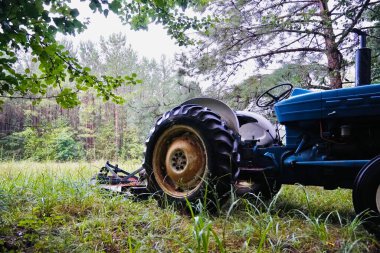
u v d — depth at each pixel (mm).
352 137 2494
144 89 37469
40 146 16188
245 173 3031
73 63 2262
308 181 2732
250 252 1755
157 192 2877
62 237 1924
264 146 3234
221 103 3061
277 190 3252
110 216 2457
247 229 1984
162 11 3055
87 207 2684
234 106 8516
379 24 6711
